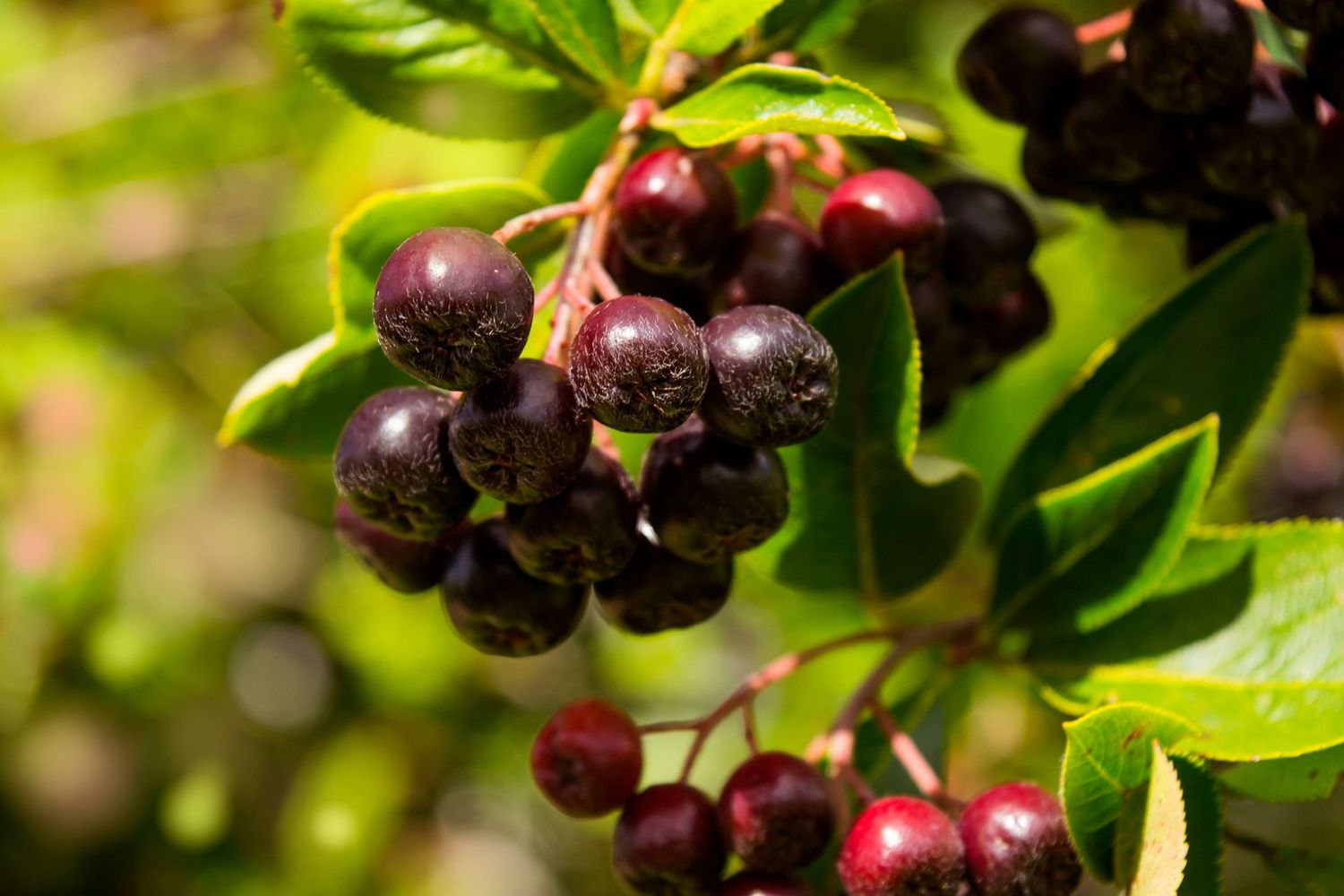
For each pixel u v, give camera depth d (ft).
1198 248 0.89
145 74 1.60
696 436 0.78
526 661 1.83
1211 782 0.78
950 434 1.22
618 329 0.74
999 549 0.87
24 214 1.64
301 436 0.85
